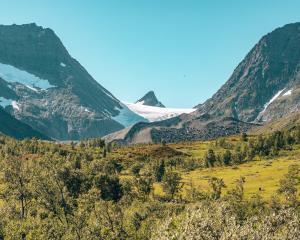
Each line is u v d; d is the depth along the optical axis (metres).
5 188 127.56
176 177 162.25
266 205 128.62
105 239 104.56
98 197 124.44
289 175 169.12
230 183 181.50
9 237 105.31
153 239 56.34
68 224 110.62
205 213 56.94
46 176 131.62
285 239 54.41
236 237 50.12
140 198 148.88
